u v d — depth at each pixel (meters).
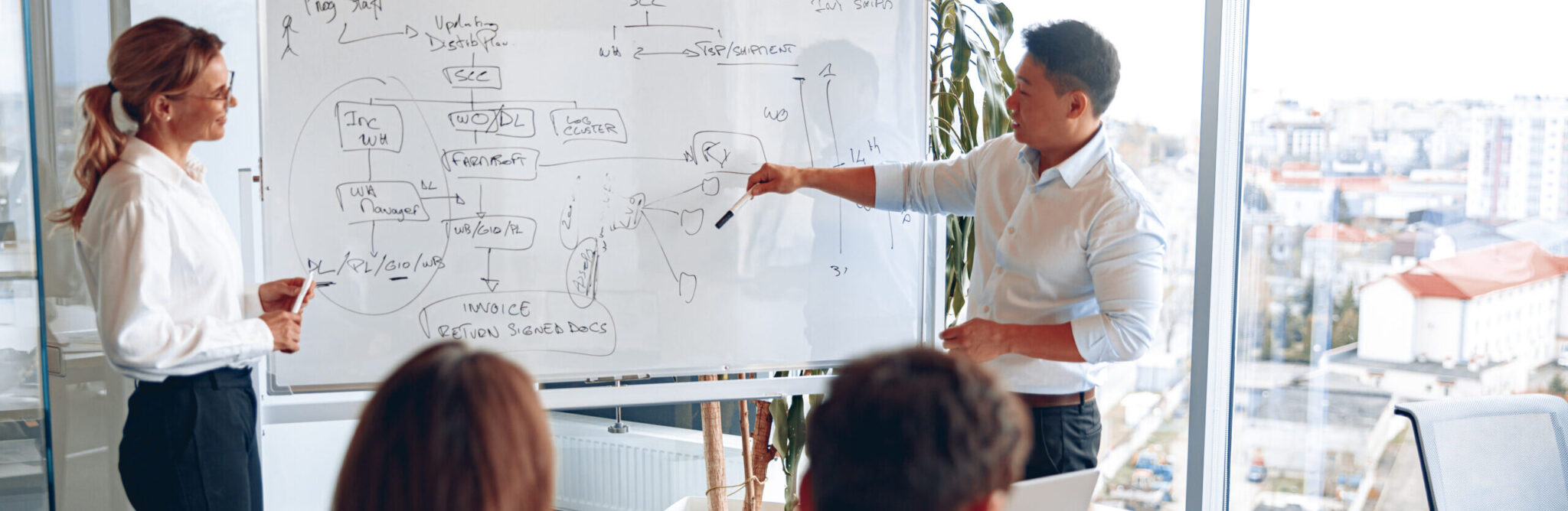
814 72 2.22
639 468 3.41
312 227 1.98
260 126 1.94
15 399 1.87
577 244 2.12
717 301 2.21
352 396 2.12
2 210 1.83
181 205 1.65
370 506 0.75
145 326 1.57
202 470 1.68
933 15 2.44
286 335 1.77
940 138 2.48
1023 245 2.08
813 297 2.28
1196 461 2.83
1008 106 2.04
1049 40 1.95
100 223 1.60
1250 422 2.86
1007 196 2.14
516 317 2.10
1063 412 2.13
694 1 2.13
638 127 2.12
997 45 2.46
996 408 0.79
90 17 2.12
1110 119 2.86
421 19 2.00
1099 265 2.00
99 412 2.20
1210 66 2.67
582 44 2.08
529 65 2.05
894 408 0.76
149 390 1.67
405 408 0.76
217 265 1.70
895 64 2.28
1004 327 2.00
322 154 1.97
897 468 0.74
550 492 0.80
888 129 2.28
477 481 0.75
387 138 2.00
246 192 2.00
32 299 1.86
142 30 1.62
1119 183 2.00
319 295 1.99
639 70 2.11
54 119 2.05
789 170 2.17
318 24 1.95
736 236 2.21
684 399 2.23
